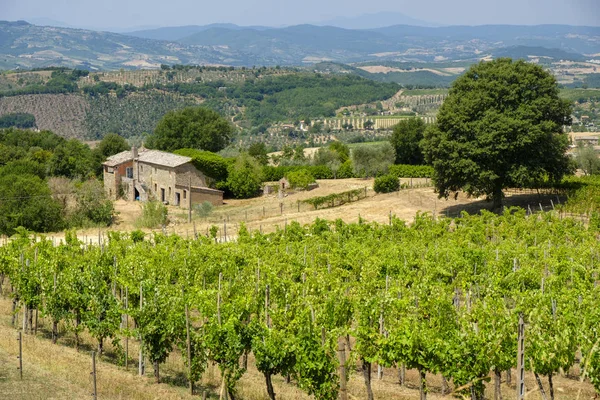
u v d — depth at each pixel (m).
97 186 79.19
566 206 57.34
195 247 43.47
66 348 28.62
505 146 56.38
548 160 59.16
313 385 22.23
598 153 92.00
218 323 23.53
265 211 75.12
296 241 49.25
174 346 30.48
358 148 103.00
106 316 27.28
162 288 28.20
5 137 137.12
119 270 35.50
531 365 21.55
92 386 22.89
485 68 62.12
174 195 88.19
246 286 31.45
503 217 51.31
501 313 22.97
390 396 23.48
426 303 25.50
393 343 21.83
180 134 124.31
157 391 23.39
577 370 26.12
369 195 78.31
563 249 37.66
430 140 60.94
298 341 22.11
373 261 35.28
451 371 21.45
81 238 65.25
